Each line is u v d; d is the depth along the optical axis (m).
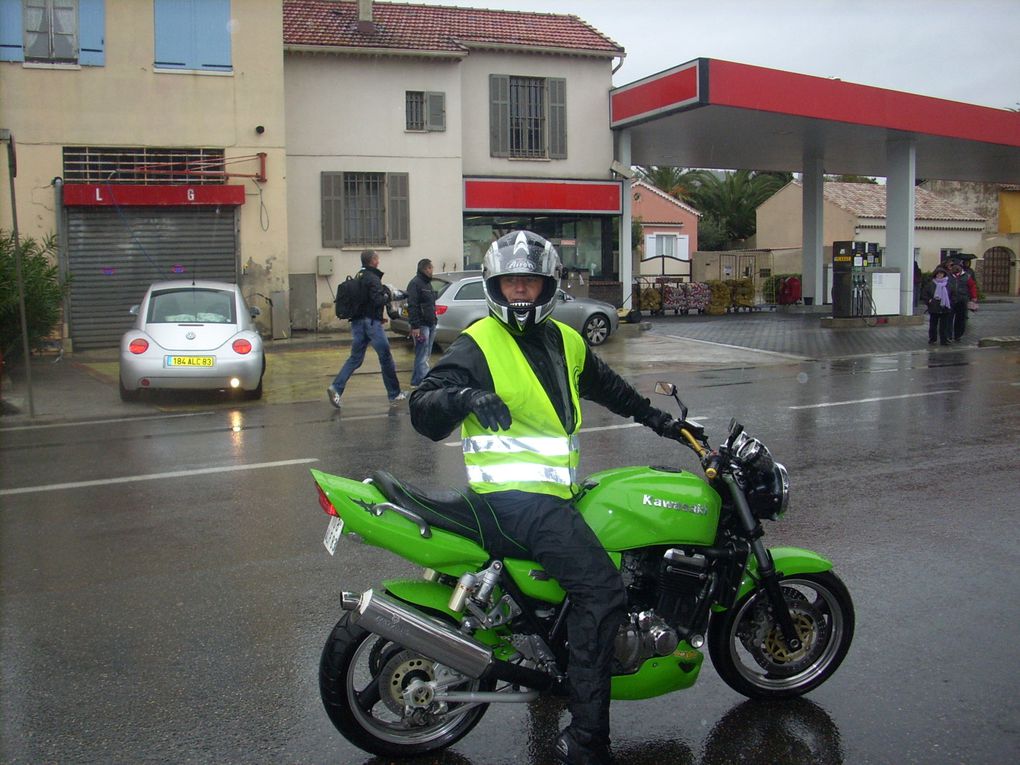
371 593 3.29
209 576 5.46
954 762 3.51
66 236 18.36
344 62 21.58
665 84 21.70
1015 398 11.71
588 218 24.62
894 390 12.52
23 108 18.14
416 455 8.70
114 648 4.51
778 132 24.52
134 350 11.54
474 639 3.33
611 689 3.47
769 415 10.56
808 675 4.02
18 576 5.48
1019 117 25.73
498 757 3.58
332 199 21.72
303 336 20.64
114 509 6.88
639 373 14.81
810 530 6.22
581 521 3.30
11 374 14.43
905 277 23.86
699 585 3.54
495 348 3.33
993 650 4.43
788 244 46.69
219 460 8.52
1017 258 41.88
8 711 3.91
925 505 6.80
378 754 3.54
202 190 18.81
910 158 24.33
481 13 24.56
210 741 3.68
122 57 18.61
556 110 23.78
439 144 22.36
